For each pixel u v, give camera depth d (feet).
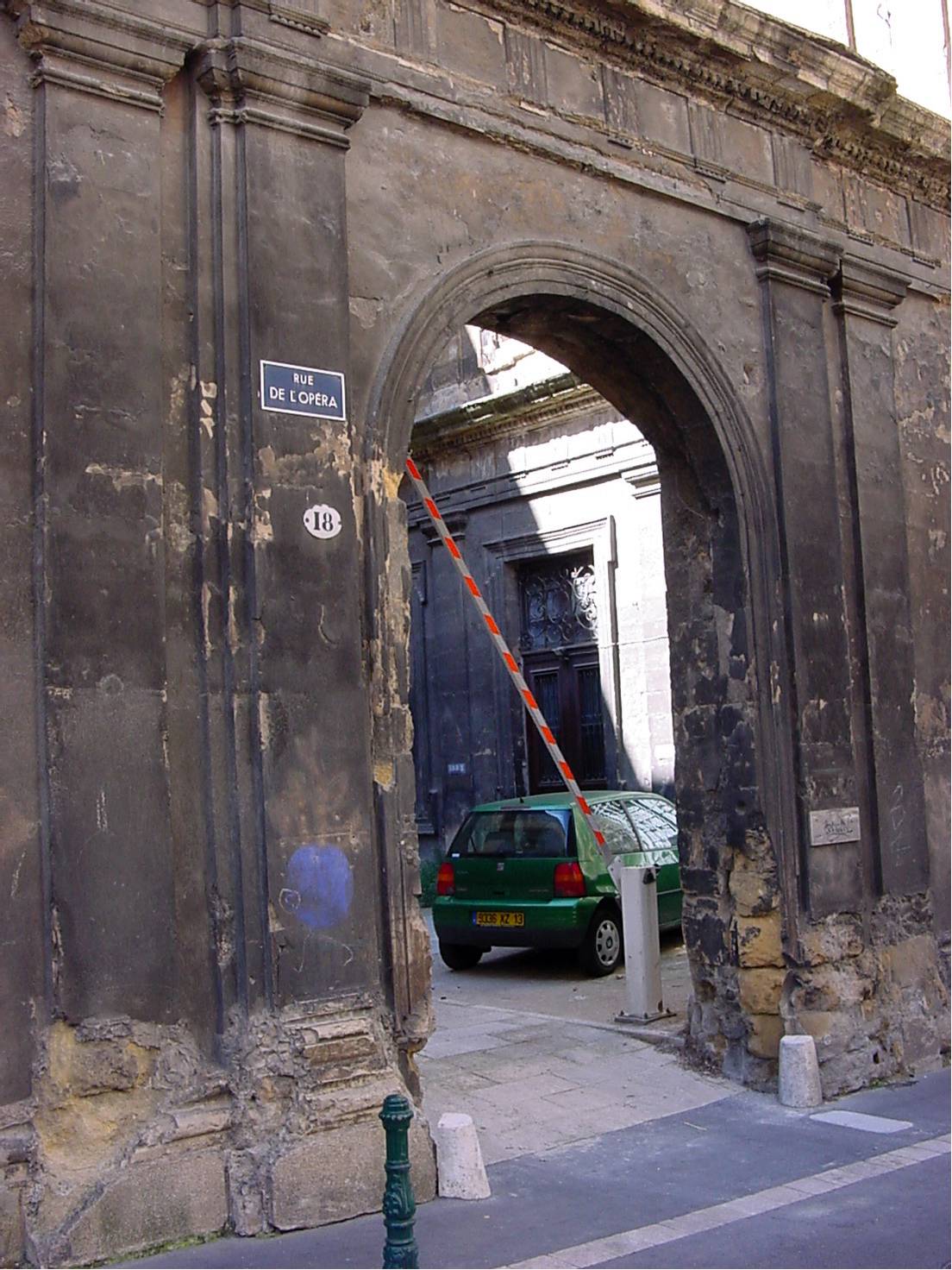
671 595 27.43
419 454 56.70
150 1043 17.37
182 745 18.30
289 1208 17.46
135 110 18.60
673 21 24.94
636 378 26.14
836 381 28.86
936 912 29.12
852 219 29.73
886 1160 20.86
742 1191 19.42
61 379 17.46
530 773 53.16
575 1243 17.22
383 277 21.15
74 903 16.88
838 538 27.84
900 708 28.71
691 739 27.02
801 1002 25.35
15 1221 15.94
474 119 22.48
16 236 17.58
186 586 18.60
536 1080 25.91
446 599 55.98
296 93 19.86
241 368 19.13
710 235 26.43
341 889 19.08
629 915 30.35
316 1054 18.31
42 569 17.08
